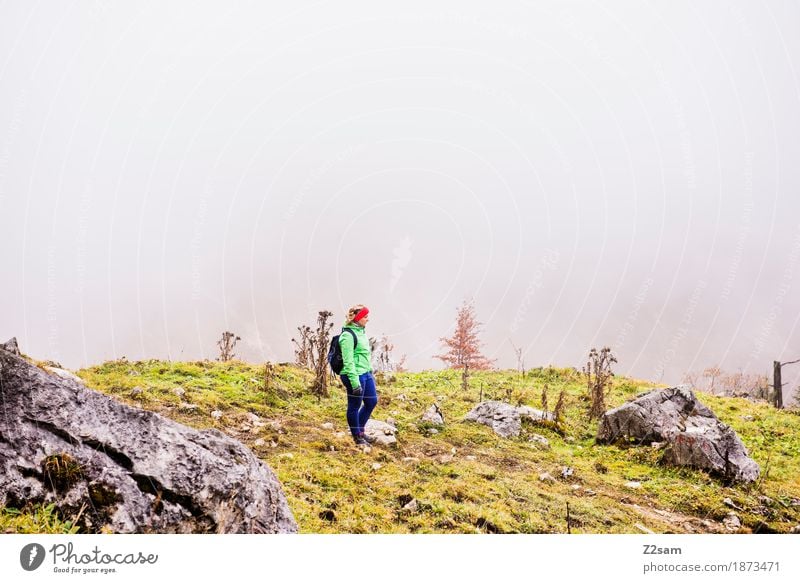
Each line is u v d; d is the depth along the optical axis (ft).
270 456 23.06
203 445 14.74
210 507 13.35
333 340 26.71
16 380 12.82
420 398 40.52
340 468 22.57
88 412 13.42
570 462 29.68
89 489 12.30
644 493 25.96
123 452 13.14
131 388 28.73
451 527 18.54
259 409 30.12
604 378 40.04
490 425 33.73
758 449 36.65
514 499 22.34
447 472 24.49
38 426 12.52
